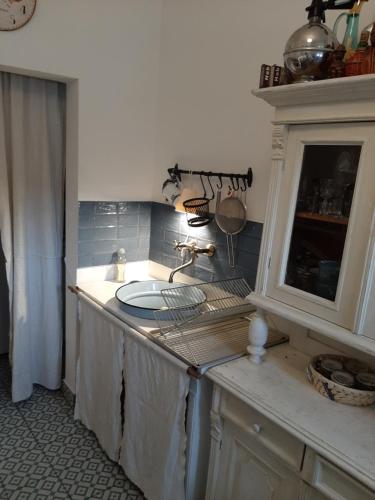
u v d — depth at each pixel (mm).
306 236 1222
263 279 1328
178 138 2129
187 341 1555
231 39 1764
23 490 1801
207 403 1472
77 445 2104
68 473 1911
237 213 1756
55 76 1950
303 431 1063
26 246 2283
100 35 1991
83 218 2141
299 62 1136
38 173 2244
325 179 1160
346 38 1189
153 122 2287
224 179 1863
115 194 2229
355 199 1060
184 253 2113
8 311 2807
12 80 2053
